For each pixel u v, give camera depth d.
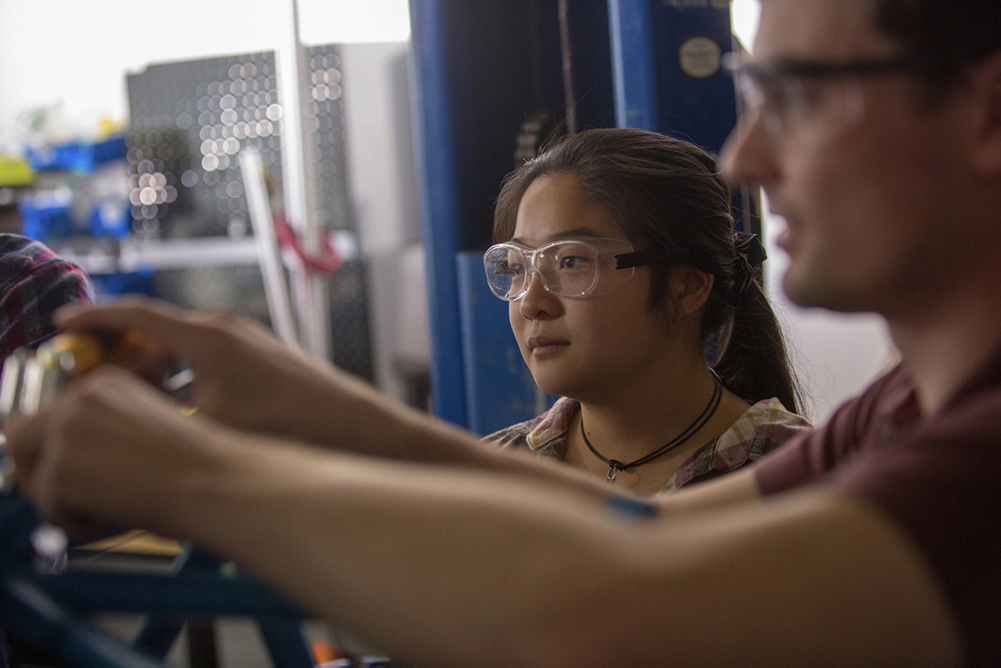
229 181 3.81
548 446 1.28
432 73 1.84
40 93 5.05
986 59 0.40
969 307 0.43
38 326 1.48
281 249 3.08
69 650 0.39
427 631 0.31
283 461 0.36
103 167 3.94
